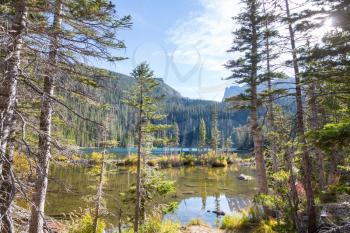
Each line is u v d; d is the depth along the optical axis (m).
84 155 6.55
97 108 8.00
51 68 5.48
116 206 21.80
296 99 11.51
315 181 19.34
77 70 6.52
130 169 40.19
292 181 11.98
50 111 6.55
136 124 15.54
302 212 12.55
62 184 6.04
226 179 41.69
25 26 5.48
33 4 5.82
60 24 6.70
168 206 17.64
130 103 15.16
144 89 15.18
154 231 14.34
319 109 14.30
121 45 6.70
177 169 55.03
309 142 7.36
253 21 15.42
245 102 15.91
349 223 8.39
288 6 10.73
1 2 5.61
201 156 70.12
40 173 5.64
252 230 13.77
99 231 13.90
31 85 5.31
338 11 7.29
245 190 32.84
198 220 16.52
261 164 15.39
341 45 7.68
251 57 14.71
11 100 4.94
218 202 26.73
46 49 5.54
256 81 14.65
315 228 10.96
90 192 25.27
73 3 6.22
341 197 9.97
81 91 6.47
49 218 5.74
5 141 4.91
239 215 16.12
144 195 16.06
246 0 15.40
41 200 7.33
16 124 5.63
